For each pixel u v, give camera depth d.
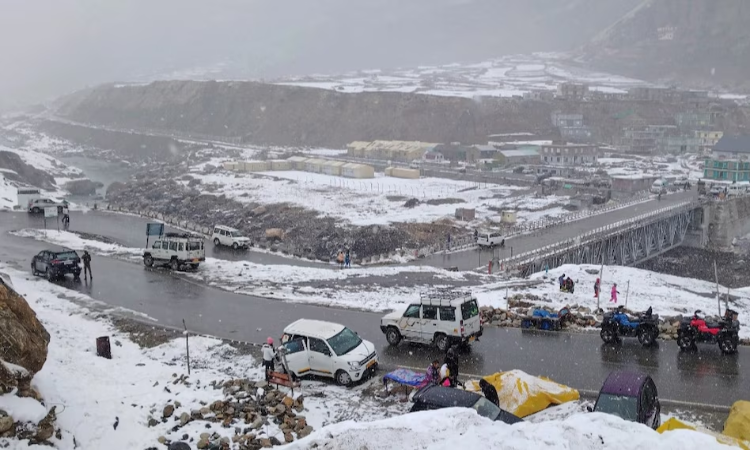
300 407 21.44
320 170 136.12
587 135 198.25
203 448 18.95
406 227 79.94
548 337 30.12
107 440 19.11
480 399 17.27
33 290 39.12
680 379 24.19
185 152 190.88
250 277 45.00
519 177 127.19
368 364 24.31
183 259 46.62
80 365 24.42
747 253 97.06
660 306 38.19
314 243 77.06
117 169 180.88
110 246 55.84
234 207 100.38
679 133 189.38
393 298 38.62
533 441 13.47
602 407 17.05
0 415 17.31
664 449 12.78
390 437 14.59
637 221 81.88
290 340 24.91
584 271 52.06
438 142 196.50
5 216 74.62
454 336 27.61
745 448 15.24
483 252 65.62
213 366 26.81
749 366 25.66
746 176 123.56
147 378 24.53
